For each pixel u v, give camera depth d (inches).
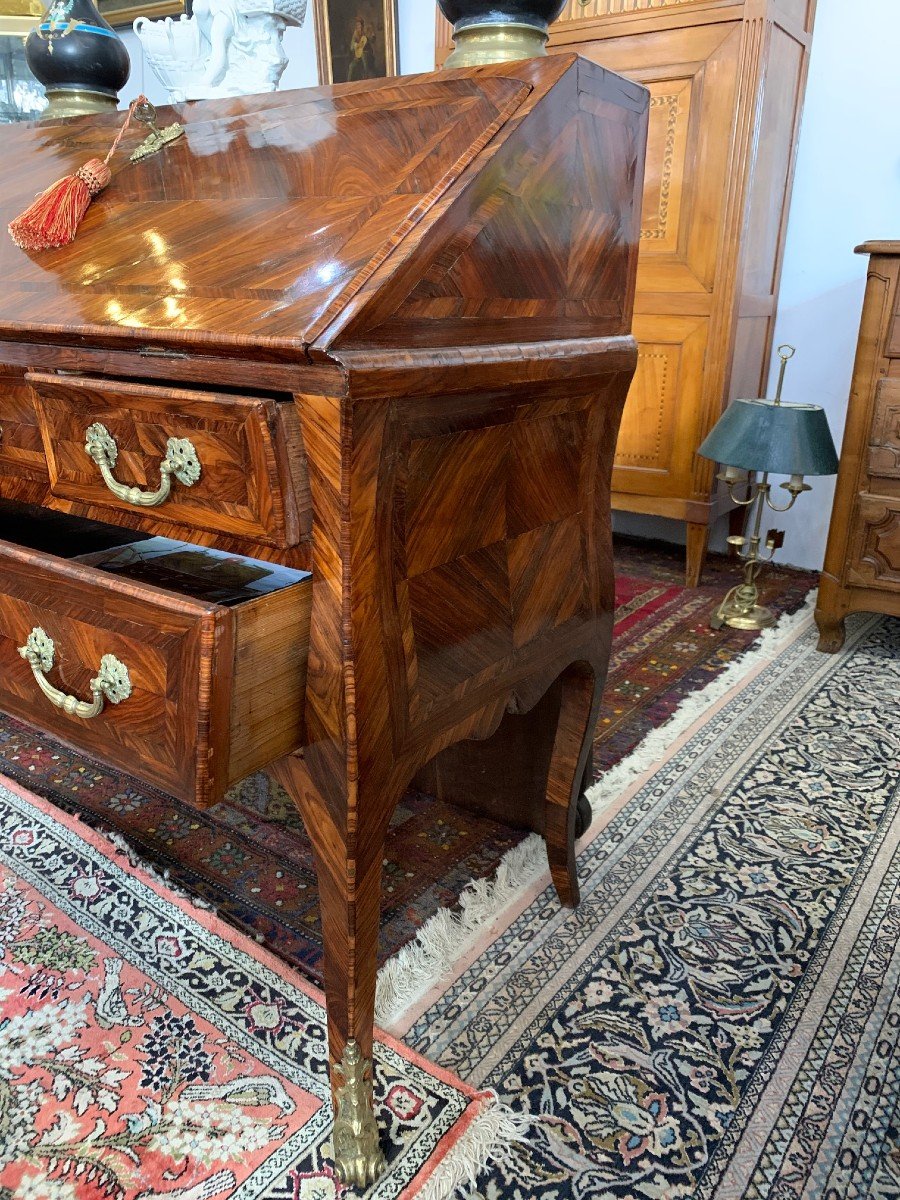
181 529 30.9
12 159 46.9
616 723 70.0
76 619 29.2
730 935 46.5
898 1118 35.8
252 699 27.2
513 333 32.5
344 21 122.1
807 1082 37.5
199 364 27.8
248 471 27.2
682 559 115.5
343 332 24.7
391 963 43.6
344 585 27.0
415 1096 36.1
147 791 60.5
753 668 80.6
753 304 98.7
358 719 28.1
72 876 50.5
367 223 28.9
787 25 88.7
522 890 49.9
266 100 37.9
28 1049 38.6
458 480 31.2
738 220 89.7
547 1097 36.6
